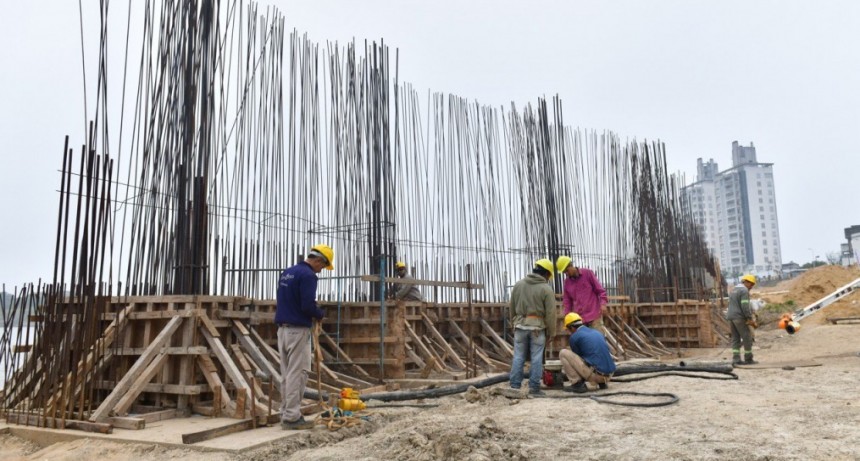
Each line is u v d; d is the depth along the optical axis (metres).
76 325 6.82
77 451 5.97
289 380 6.50
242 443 5.86
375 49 13.01
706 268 31.84
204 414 7.32
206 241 8.07
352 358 10.83
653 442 5.39
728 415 6.45
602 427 6.11
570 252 16.53
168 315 7.55
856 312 24.28
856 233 89.88
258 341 8.56
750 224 148.50
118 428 6.56
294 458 5.48
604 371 8.61
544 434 5.86
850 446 5.00
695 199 159.00
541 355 8.57
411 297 12.99
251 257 10.24
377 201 12.52
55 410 6.66
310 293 6.52
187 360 7.43
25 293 7.80
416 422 6.51
